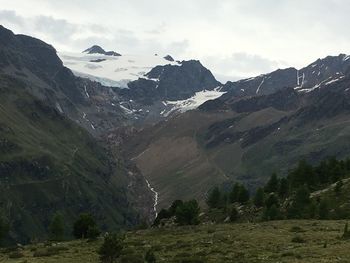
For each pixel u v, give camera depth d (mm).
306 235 71312
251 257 55375
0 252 79438
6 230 115750
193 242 73500
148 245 75125
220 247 65375
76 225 105250
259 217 123812
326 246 58562
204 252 61438
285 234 74562
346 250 54812
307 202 120250
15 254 70875
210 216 146375
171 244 73562
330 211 114438
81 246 79812
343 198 123000
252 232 79500
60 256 67625
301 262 48875
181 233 91000
